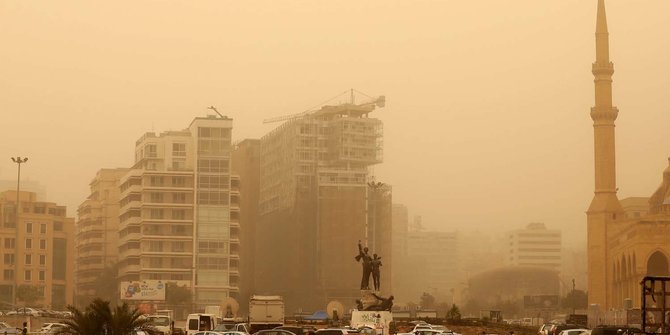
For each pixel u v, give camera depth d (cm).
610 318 18275
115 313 9950
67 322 9975
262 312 13925
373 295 15938
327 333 11694
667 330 7562
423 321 16188
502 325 16025
